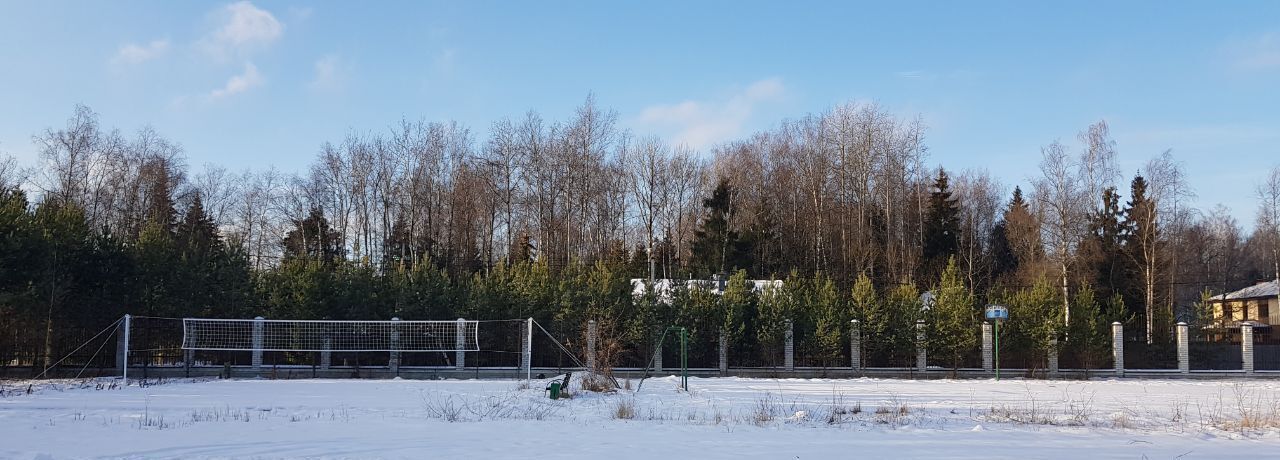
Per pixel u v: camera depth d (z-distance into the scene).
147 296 27.45
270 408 16.67
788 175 53.44
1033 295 34.72
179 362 28.42
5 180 36.41
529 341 25.03
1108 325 35.22
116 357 26.31
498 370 28.69
